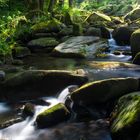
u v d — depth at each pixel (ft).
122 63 23.57
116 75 20.56
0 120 15.40
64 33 33.40
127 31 31.42
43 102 17.42
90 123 14.58
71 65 24.39
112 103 15.28
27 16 37.09
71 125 14.53
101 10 62.49
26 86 18.28
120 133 12.12
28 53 28.99
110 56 27.55
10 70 22.49
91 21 41.09
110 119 14.24
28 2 38.65
